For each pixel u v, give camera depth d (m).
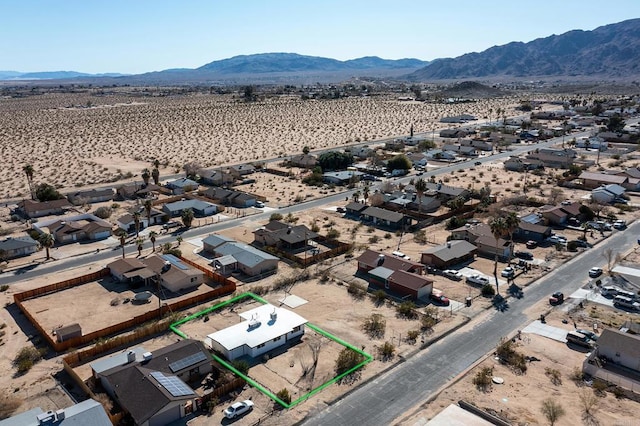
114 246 100.19
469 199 131.00
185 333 66.81
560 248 96.31
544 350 61.78
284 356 61.50
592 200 126.62
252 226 112.31
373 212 115.38
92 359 60.53
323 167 166.75
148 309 73.50
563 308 72.94
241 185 149.88
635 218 115.50
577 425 48.09
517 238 103.44
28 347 62.81
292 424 48.97
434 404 51.50
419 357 60.72
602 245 98.62
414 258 92.62
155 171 145.88
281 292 79.50
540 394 53.12
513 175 160.00
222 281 82.38
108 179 155.88
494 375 56.69
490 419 48.34
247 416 50.22
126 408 49.44
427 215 117.19
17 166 172.25
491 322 69.19
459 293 78.50
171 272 81.81
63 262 91.81
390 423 48.84
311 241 101.69
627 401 52.00
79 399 53.03
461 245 93.44
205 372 58.06
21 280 83.75
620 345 59.16
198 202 124.69
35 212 119.00
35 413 47.28
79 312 72.69
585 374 56.69
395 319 70.44
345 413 50.50
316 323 69.44
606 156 188.38
